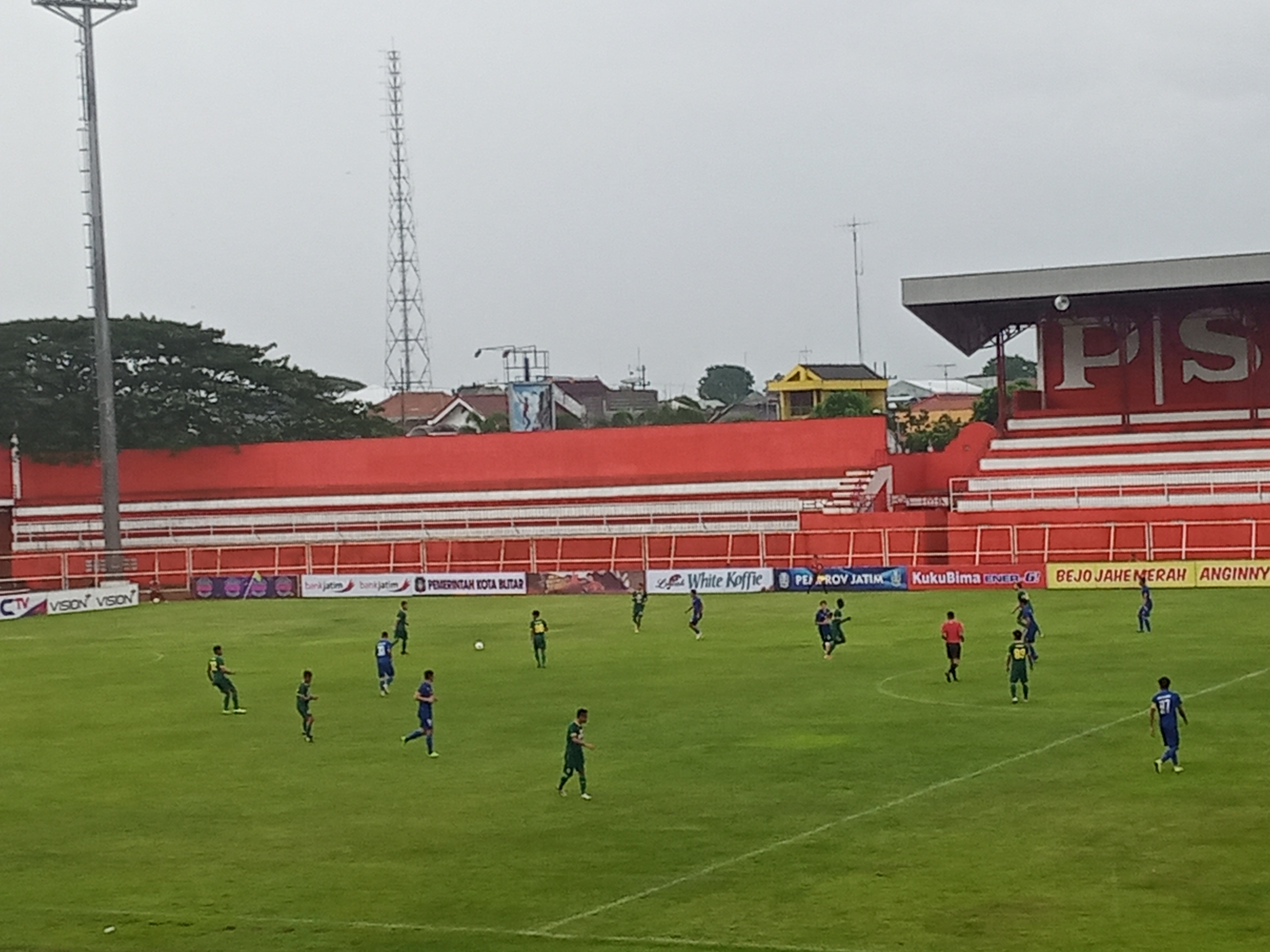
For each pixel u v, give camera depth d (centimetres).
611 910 2420
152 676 5544
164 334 11062
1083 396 9600
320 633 6838
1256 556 7650
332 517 10106
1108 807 2922
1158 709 3222
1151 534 7888
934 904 2367
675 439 10000
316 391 12538
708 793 3209
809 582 7769
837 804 3055
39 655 6359
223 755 3906
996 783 3177
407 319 16450
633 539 9131
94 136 9019
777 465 9788
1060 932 2211
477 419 15725
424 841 2912
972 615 6406
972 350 10038
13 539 10369
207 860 2847
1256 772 3170
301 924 2416
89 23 8962
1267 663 4706
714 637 6041
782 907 2391
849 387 16375
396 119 15762
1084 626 5862
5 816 3288
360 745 3966
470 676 5166
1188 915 2259
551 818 3052
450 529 9938
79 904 2589
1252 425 8944
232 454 10650
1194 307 9169
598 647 5850
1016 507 8431
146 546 10319
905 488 9531
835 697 4388
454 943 2286
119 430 10675
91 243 9075
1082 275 8581
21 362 10688
